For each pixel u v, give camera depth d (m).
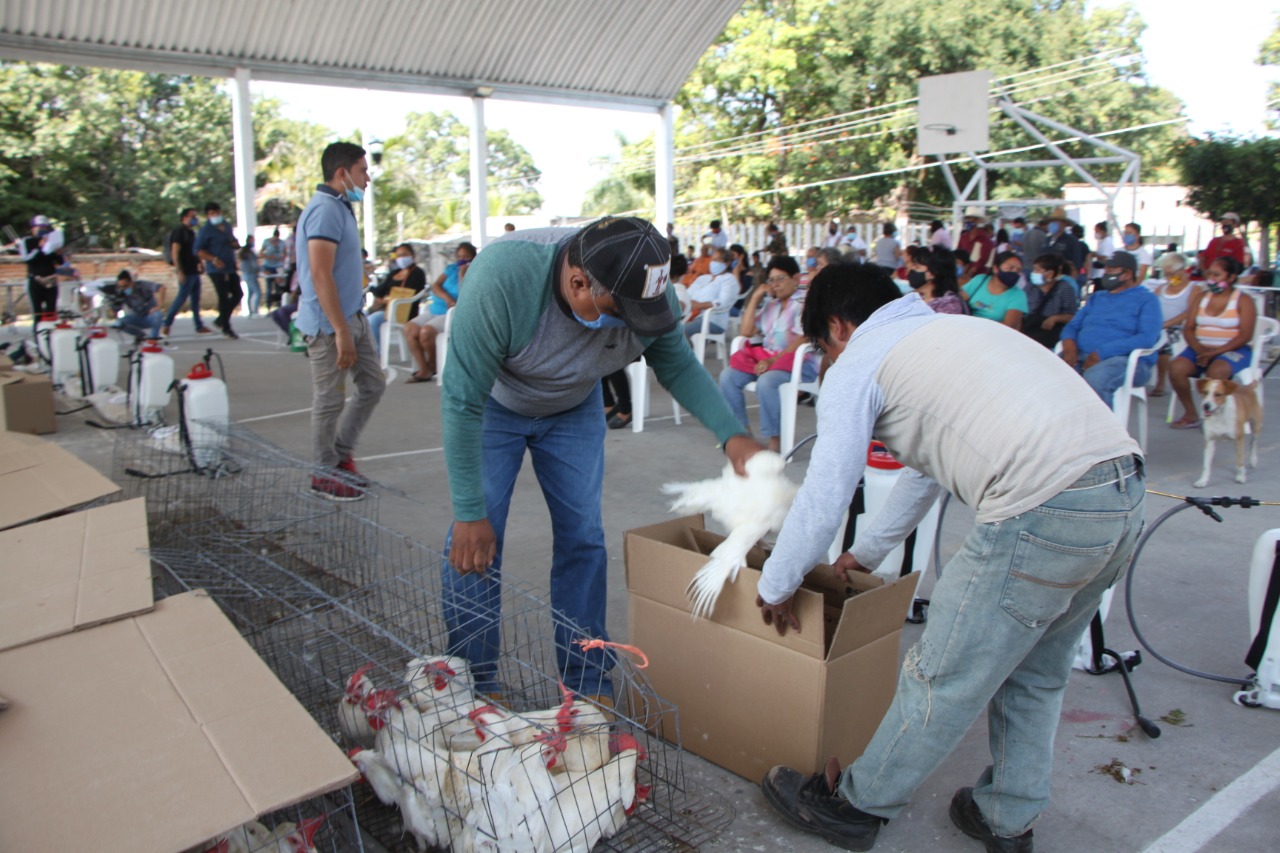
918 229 20.20
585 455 2.84
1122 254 6.33
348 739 2.38
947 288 6.14
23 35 12.97
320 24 14.98
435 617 3.01
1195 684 3.19
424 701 2.29
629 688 2.76
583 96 18.42
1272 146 23.59
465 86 16.94
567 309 2.40
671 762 2.64
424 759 2.14
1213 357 6.81
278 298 16.80
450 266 9.34
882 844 2.37
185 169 30.22
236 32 14.48
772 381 5.93
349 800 2.18
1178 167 25.22
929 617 2.12
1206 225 25.53
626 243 2.14
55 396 7.57
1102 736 2.87
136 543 2.72
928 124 16.17
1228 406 5.52
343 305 4.84
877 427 2.13
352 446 5.21
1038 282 7.55
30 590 2.45
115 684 1.99
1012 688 2.23
